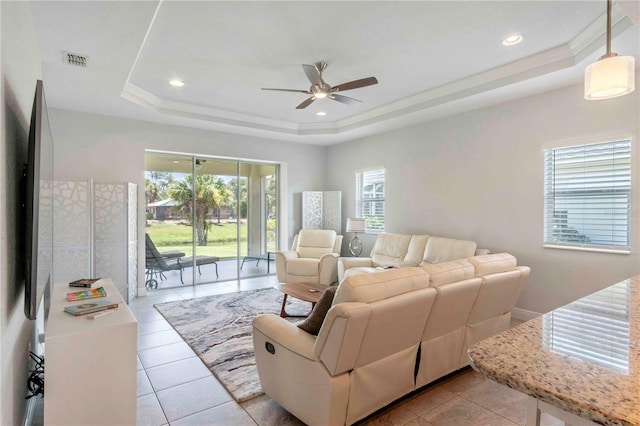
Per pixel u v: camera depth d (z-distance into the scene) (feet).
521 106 13.74
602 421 2.10
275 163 22.54
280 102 16.49
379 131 19.74
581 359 2.85
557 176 12.87
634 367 2.70
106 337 5.85
